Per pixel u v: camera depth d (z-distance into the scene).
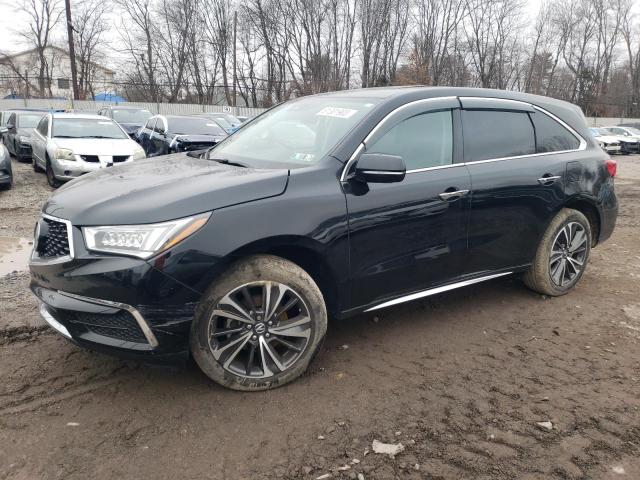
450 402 2.92
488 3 45.84
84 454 2.43
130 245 2.55
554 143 4.36
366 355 3.45
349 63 41.88
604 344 3.71
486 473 2.38
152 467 2.36
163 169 3.32
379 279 3.32
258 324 2.89
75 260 2.61
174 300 2.61
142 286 2.54
